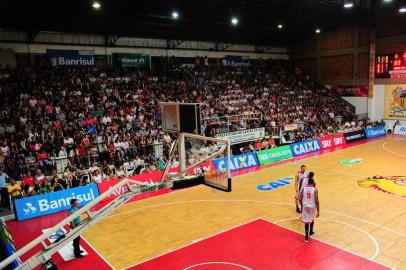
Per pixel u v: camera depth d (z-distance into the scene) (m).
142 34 27.05
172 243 10.22
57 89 22.17
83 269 8.93
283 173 17.95
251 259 9.10
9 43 22.42
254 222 11.57
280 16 27.03
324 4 25.22
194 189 15.60
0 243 8.26
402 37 29.58
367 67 32.69
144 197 14.66
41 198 13.45
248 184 16.14
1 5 17.98
